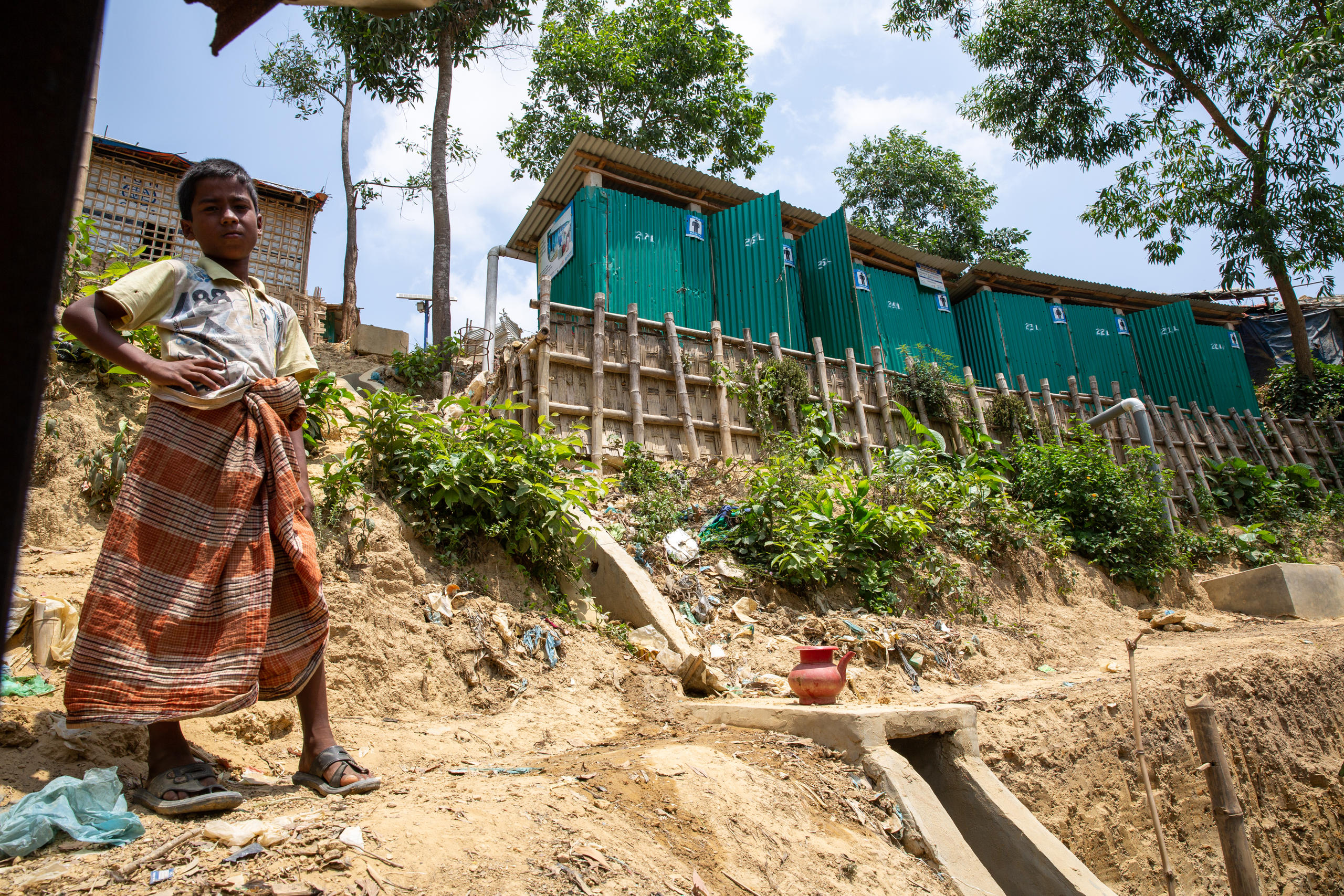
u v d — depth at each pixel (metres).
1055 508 11.93
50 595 3.94
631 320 10.02
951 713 4.88
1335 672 9.00
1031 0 18.33
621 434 9.55
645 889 2.62
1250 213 16.73
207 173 3.00
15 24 0.71
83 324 2.53
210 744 3.45
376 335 14.41
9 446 0.70
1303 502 15.86
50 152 0.72
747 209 12.70
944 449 11.14
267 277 14.95
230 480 2.74
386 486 6.00
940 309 15.29
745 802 3.59
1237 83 17.61
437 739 4.18
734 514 8.55
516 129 19.12
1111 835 6.00
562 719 4.88
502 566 6.16
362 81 15.23
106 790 2.47
